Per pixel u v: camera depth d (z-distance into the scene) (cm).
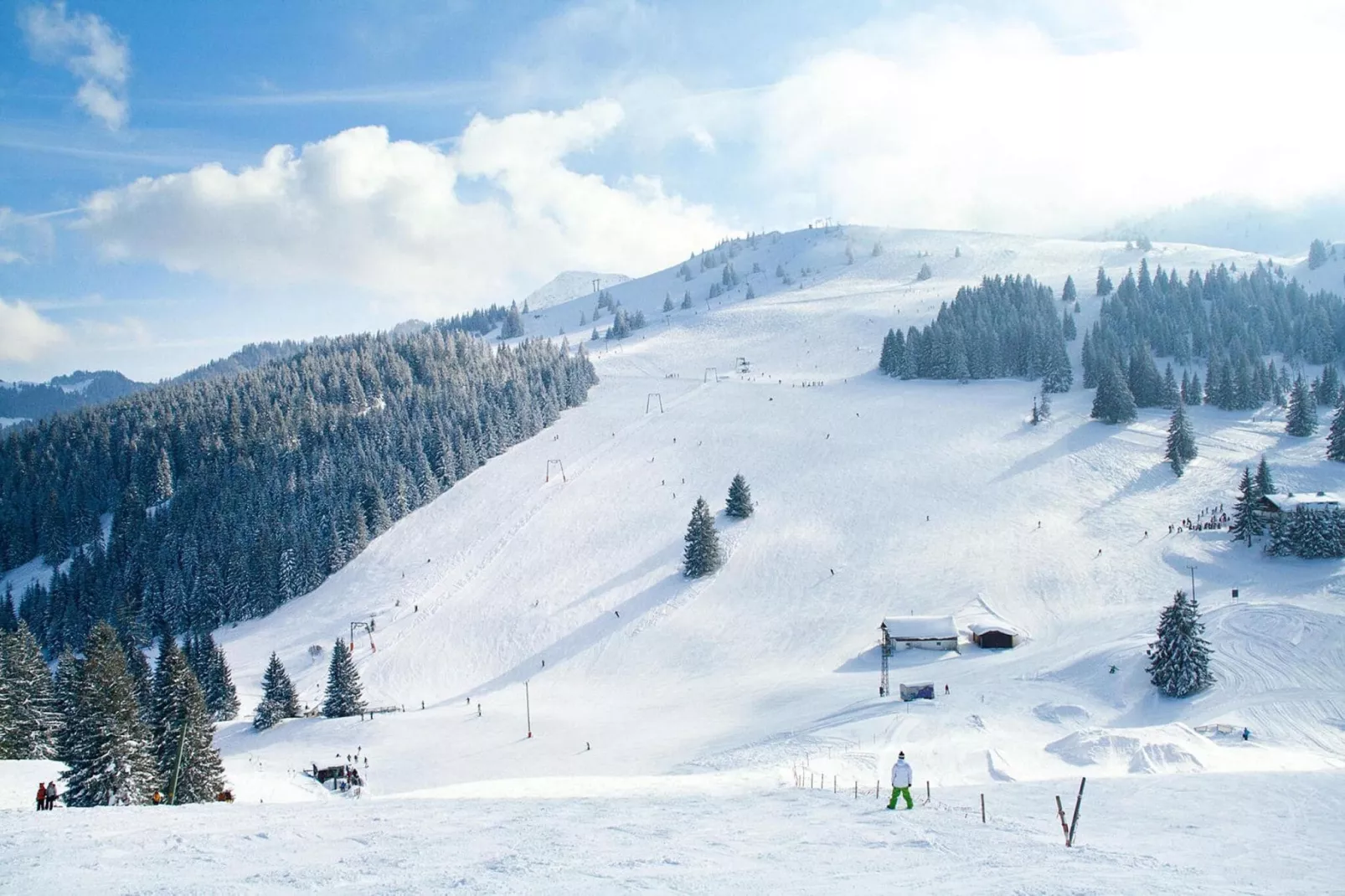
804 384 19425
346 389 19388
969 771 4150
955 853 1711
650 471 14338
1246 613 6931
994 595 9000
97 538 15675
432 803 2530
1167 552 9519
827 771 4044
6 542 15838
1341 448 11938
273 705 7962
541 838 1856
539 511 13212
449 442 15350
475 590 11075
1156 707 5656
